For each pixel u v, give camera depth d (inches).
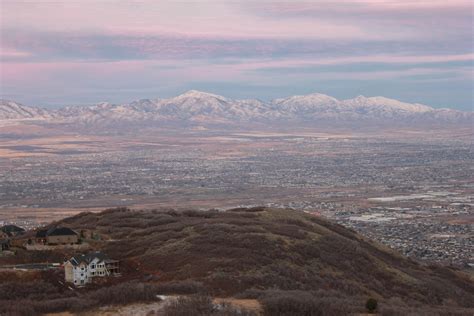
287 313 2684.5
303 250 4028.1
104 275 3570.4
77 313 2736.2
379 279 4097.0
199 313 2632.9
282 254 3823.8
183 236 4224.9
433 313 2859.3
